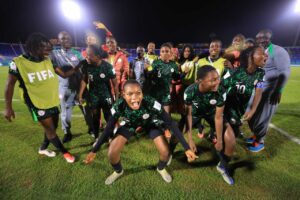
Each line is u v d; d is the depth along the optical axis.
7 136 3.39
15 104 5.43
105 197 2.11
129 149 3.03
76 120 4.22
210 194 2.16
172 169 2.57
